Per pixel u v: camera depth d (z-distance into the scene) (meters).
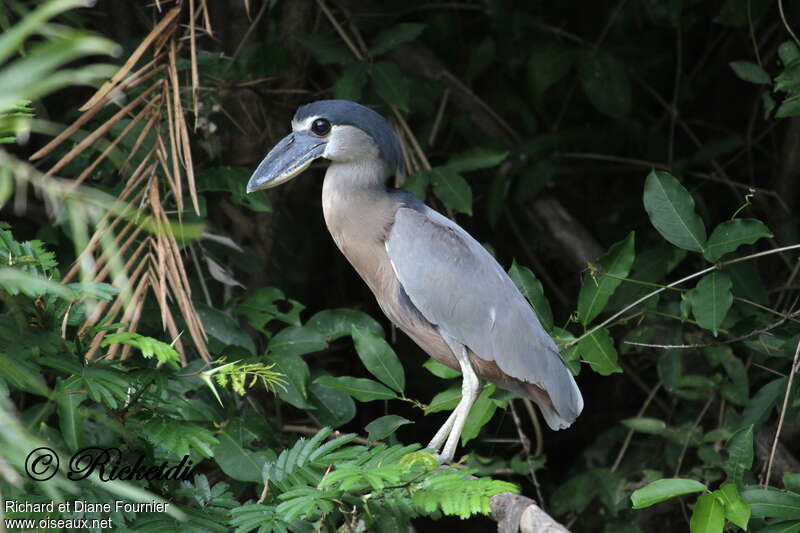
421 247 6.25
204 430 4.14
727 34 10.21
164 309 5.14
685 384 7.61
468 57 9.91
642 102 10.23
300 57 8.80
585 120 10.30
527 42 9.39
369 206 6.44
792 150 9.11
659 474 7.66
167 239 5.27
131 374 4.09
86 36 2.48
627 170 9.95
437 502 4.02
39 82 2.46
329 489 4.15
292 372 6.38
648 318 8.03
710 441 7.46
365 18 9.02
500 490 4.01
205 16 5.94
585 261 8.97
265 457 5.65
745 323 6.75
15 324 3.98
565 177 10.23
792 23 9.19
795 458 7.99
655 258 7.29
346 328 6.85
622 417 10.23
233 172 7.09
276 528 4.10
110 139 7.02
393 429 6.03
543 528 4.45
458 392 6.55
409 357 10.36
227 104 8.57
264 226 8.99
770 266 9.45
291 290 9.94
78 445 3.69
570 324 9.42
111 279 5.12
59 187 2.96
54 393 3.39
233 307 7.11
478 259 6.33
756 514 4.97
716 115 10.54
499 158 7.75
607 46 9.43
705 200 10.21
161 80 5.70
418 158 8.94
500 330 6.20
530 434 10.24
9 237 4.16
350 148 6.44
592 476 7.81
